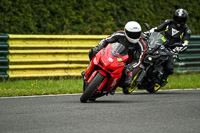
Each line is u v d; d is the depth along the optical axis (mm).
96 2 56938
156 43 32844
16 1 51031
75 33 51688
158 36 33938
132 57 26625
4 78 38719
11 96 30016
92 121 18750
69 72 42125
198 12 66125
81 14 54406
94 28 53344
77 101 26422
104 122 18547
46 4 52875
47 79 41219
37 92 31391
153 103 25688
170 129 17297
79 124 17984
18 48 39938
